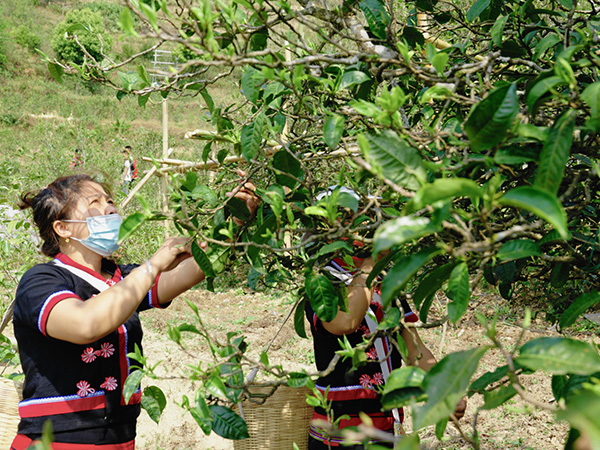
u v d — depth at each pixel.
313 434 2.08
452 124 1.44
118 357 1.96
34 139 25.34
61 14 45.34
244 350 1.73
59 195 2.01
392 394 1.13
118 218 2.04
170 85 1.64
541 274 1.91
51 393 1.86
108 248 2.01
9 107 29.22
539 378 4.75
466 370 0.91
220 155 1.76
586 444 0.60
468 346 5.55
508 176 1.50
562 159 0.95
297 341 5.96
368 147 1.00
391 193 1.42
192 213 1.54
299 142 1.80
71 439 1.85
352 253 1.49
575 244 1.67
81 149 13.07
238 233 1.68
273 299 7.64
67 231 2.01
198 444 4.03
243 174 1.80
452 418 1.13
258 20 1.58
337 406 1.99
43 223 2.02
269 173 1.82
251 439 2.28
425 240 1.75
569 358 0.90
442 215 0.91
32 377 1.88
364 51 1.54
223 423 1.59
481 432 4.02
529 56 1.70
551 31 1.71
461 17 2.10
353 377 1.99
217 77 1.68
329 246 1.31
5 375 2.62
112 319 1.76
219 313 7.11
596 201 1.56
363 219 1.55
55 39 34.16
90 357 1.89
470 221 1.04
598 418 0.55
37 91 32.72
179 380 4.84
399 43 1.31
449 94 1.26
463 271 1.03
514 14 1.65
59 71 1.71
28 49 37.47
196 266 2.08
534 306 3.27
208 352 5.59
